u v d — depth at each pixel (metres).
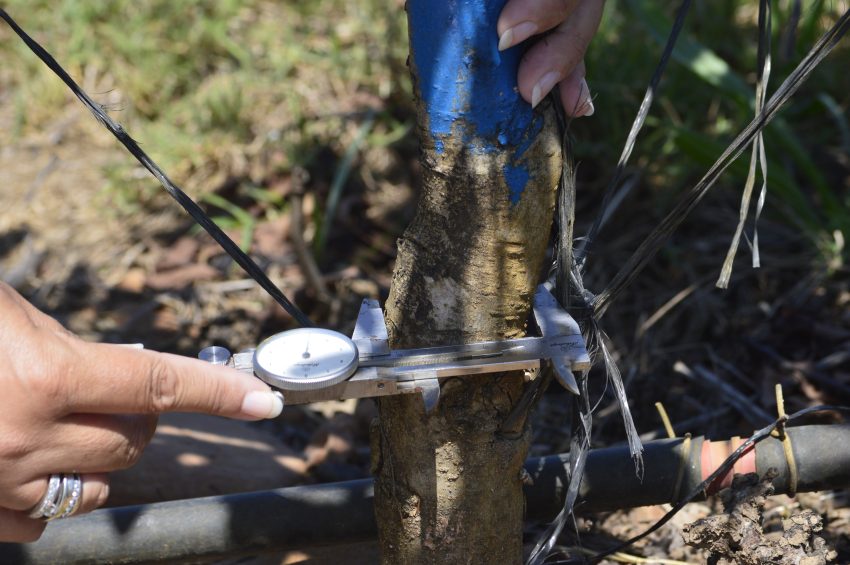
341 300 2.60
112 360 1.10
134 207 2.95
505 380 1.31
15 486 1.12
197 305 2.62
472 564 1.38
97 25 3.46
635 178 2.72
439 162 1.26
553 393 2.25
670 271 2.56
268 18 3.59
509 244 1.28
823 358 2.26
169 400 1.13
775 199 2.72
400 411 1.32
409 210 2.86
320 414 2.30
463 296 1.30
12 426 1.08
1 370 1.07
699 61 2.66
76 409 1.11
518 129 1.23
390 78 3.23
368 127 2.92
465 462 1.33
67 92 3.32
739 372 2.27
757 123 1.34
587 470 1.56
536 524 1.83
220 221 2.86
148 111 3.25
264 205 2.90
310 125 3.06
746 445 1.54
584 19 1.22
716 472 1.53
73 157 3.15
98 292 2.69
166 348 2.51
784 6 3.14
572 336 1.27
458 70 1.20
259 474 1.96
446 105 1.22
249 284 2.66
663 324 2.42
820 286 2.45
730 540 1.44
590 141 2.93
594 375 2.26
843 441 1.54
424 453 1.33
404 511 1.37
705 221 2.70
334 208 2.75
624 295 2.53
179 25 3.45
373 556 1.70
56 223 2.93
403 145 2.99
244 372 1.22
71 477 1.17
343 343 1.22
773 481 1.55
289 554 1.79
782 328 2.35
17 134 3.23
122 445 1.17
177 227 2.87
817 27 2.96
